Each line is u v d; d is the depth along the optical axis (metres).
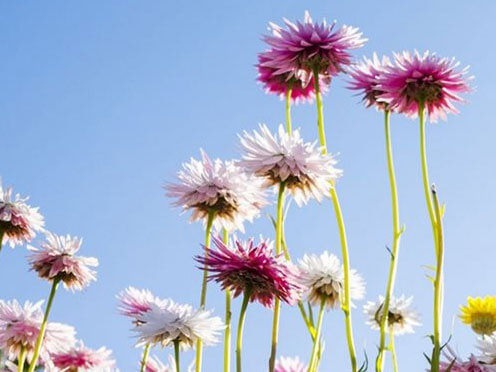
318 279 0.50
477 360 0.44
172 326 0.46
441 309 0.43
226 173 0.49
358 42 0.50
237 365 0.43
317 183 0.46
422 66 0.47
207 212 0.49
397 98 0.48
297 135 0.47
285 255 0.47
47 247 0.55
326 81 0.52
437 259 0.43
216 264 0.43
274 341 0.43
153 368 0.50
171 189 0.49
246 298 0.43
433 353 0.42
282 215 0.46
